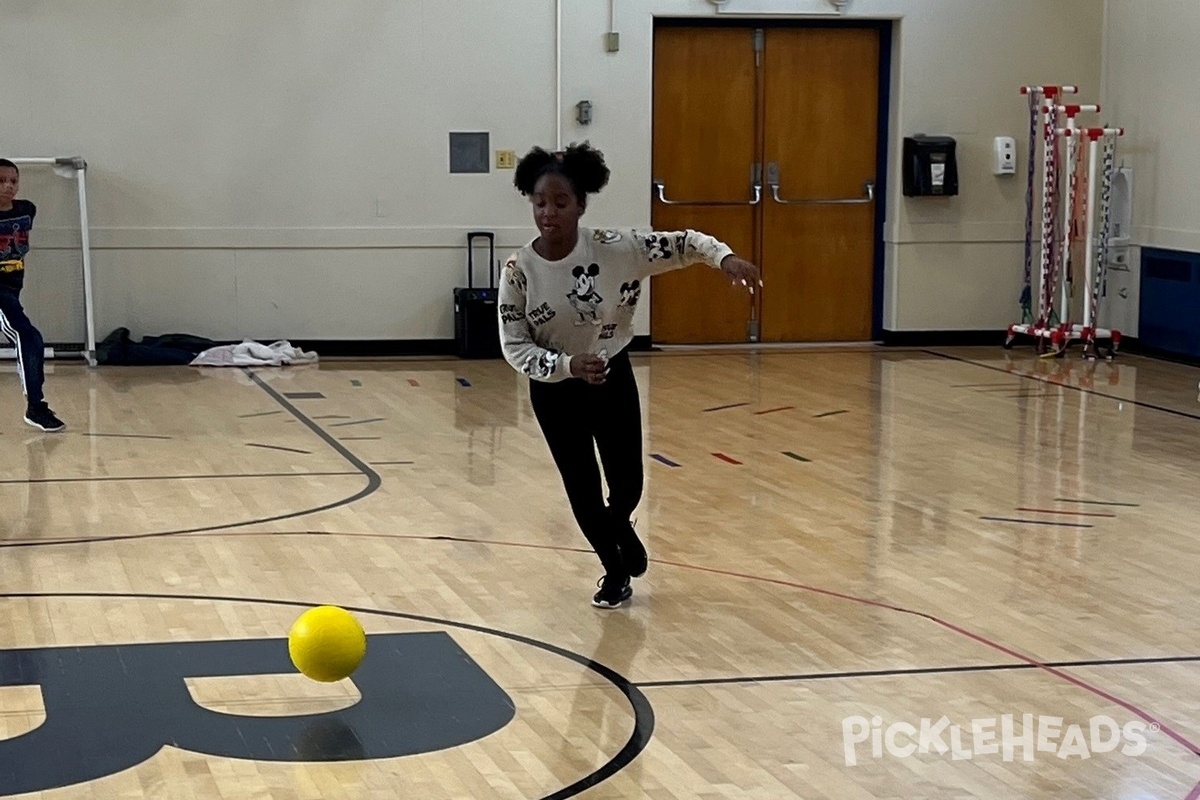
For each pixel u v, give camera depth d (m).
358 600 4.88
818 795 3.33
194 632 4.50
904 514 6.19
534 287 4.51
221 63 10.83
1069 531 5.90
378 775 3.41
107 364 10.53
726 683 4.09
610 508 4.78
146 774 3.40
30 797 3.27
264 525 5.91
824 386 9.75
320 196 11.07
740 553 5.55
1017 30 11.77
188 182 10.89
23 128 10.65
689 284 11.84
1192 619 4.73
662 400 9.17
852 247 12.01
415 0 11.01
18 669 4.13
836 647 4.42
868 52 11.80
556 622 4.66
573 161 4.46
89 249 10.73
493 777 3.41
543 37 11.20
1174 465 7.19
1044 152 11.42
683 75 11.58
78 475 6.84
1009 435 7.99
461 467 7.10
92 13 10.64
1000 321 12.04
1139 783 3.40
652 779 3.41
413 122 11.11
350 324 11.22
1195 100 10.73
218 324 11.05
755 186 11.77
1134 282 11.51
